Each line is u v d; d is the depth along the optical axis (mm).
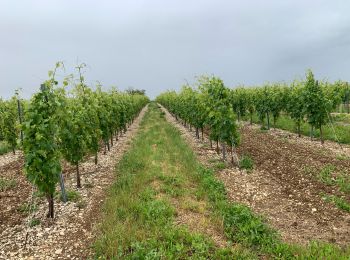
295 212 9234
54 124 9047
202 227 8156
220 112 14234
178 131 26219
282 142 19438
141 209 8977
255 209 9547
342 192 10398
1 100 22109
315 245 6977
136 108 44562
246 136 22453
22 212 9719
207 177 11883
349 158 14711
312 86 18922
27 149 8508
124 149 19844
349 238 7605
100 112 17062
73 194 10883
